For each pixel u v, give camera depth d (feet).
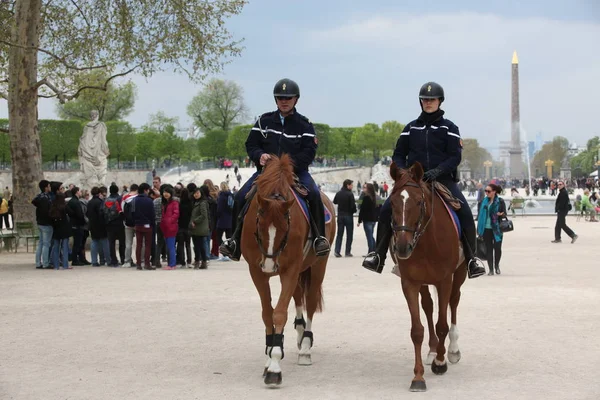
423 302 33.30
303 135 34.14
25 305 49.90
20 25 98.58
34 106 101.19
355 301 50.34
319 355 34.50
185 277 66.08
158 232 75.46
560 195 103.35
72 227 79.15
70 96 100.27
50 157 328.90
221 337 38.58
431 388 28.45
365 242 111.86
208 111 419.95
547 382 29.07
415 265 29.40
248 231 31.14
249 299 51.85
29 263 82.07
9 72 100.68
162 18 98.12
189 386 28.91
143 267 75.56
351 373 31.01
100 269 74.69
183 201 75.66
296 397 27.25
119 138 353.92
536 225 147.13
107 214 77.10
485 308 47.06
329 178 390.21
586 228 136.15
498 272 67.31
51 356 34.32
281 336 29.48
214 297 52.95
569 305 48.19
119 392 28.04
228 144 393.29
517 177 447.42
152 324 42.34
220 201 80.38
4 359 33.76
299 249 30.71
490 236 66.95
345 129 480.23
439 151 32.83
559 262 77.66
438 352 30.68
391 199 29.40
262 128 34.37
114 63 99.86
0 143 318.86
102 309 47.88
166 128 406.82
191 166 372.99
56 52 105.40
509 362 32.58
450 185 32.63
